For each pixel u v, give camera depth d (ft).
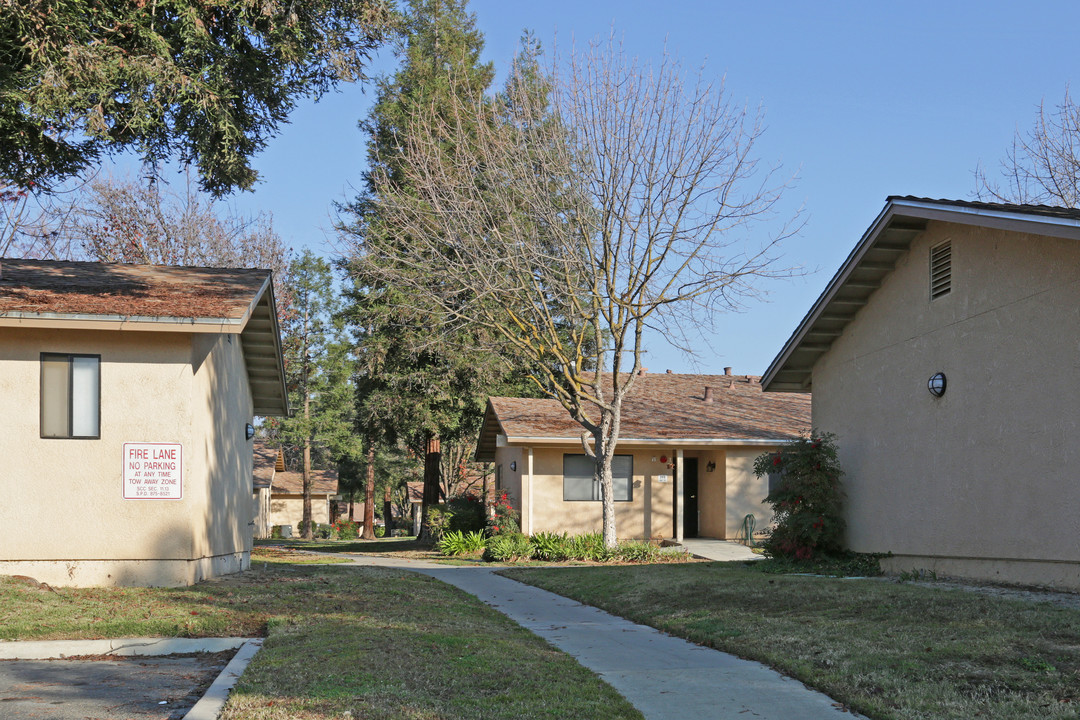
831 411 54.95
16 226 83.56
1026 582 37.99
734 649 30.55
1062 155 86.69
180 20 42.01
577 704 22.88
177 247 118.73
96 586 41.75
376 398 104.53
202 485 44.91
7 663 28.22
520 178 73.41
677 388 103.81
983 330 41.09
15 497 41.50
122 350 42.68
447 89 100.01
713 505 89.35
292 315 139.23
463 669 26.48
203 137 44.11
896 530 47.65
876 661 26.25
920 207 42.04
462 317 77.10
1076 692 21.91
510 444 83.46
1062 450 35.94
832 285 50.39
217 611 35.73
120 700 23.32
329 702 22.04
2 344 41.78
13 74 39.40
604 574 53.42
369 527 147.95
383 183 91.56
